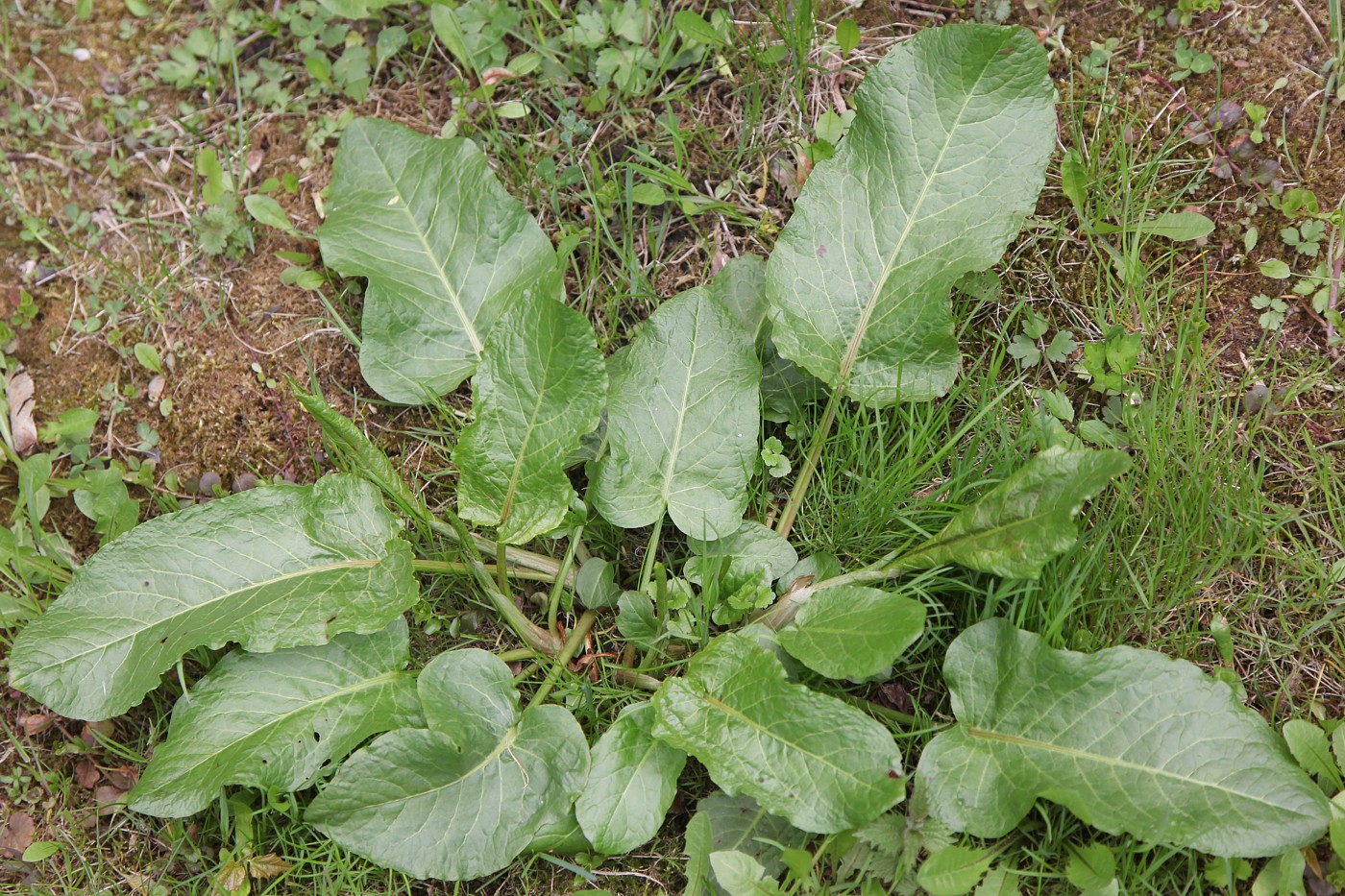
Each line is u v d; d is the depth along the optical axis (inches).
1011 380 100.7
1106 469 78.0
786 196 108.7
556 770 84.6
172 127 120.6
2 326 114.9
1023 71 93.7
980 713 84.4
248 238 113.9
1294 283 98.5
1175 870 83.6
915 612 80.7
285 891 93.5
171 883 95.6
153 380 112.8
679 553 99.6
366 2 115.3
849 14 112.1
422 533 101.3
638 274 106.3
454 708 87.0
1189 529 92.7
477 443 89.5
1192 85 103.7
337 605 90.2
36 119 121.4
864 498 96.3
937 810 80.8
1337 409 95.3
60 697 89.4
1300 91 100.7
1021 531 82.5
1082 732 81.5
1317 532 93.2
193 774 87.0
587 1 113.3
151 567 93.0
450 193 102.1
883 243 96.0
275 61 120.6
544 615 100.2
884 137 95.9
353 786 83.6
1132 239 101.6
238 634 88.3
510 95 114.4
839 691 90.7
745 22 112.3
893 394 95.7
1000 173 94.2
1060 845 84.2
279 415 109.9
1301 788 77.4
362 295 111.1
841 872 83.6
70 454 111.2
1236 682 87.8
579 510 93.2
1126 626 91.8
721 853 80.0
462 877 83.4
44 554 107.1
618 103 112.3
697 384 94.0
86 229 118.4
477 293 101.3
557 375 87.7
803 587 92.1
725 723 82.6
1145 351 98.8
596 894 85.0
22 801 100.6
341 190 103.0
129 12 124.1
